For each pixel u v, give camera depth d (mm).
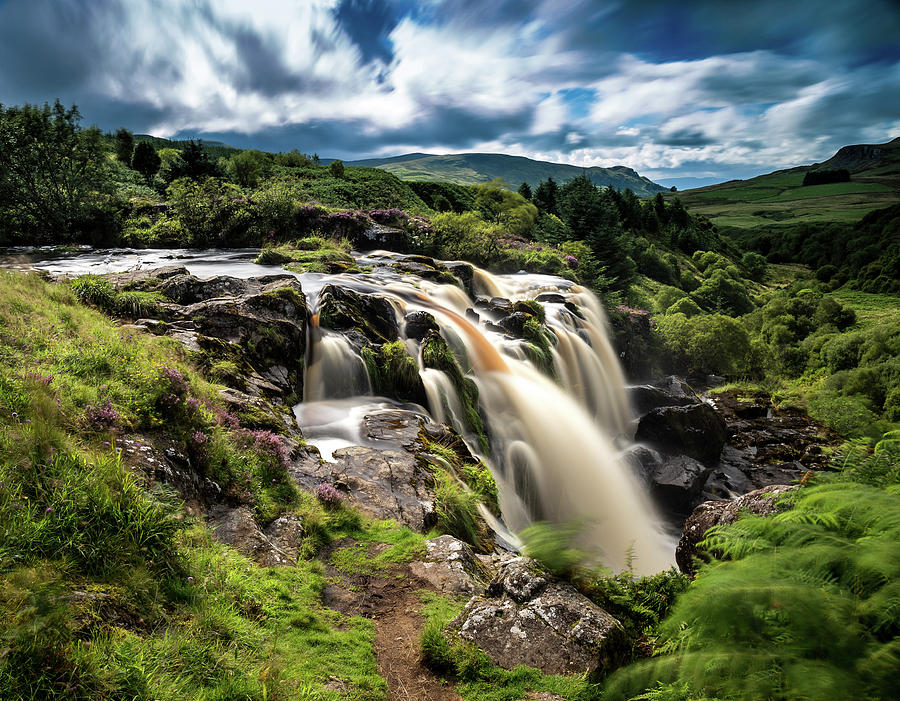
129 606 3916
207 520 6121
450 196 59562
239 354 11680
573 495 15453
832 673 1888
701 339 33188
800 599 2072
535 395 17234
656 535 14945
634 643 4660
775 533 2643
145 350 8742
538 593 5113
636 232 88375
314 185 46938
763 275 123625
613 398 23078
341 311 14758
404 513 7879
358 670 4477
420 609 5625
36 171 29969
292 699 3697
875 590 2131
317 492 7715
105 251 27500
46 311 9023
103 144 32469
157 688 3270
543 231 50094
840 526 2516
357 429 11016
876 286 102312
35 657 3037
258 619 4688
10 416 5031
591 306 27922
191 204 30219
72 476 4578
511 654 4621
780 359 44438
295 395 12352
